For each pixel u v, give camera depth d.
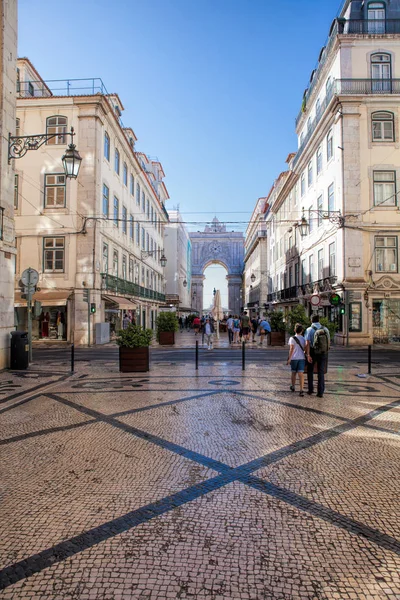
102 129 21.03
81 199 19.95
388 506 3.28
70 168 9.58
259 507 3.25
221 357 14.49
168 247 51.22
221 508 3.23
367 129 20.31
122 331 10.57
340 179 20.44
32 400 7.10
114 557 2.58
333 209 21.75
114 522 3.02
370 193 20.17
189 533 2.86
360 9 21.62
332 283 21.47
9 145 10.98
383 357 14.42
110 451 4.53
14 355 10.95
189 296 72.50
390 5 21.41
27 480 3.77
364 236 20.11
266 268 48.94
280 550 2.66
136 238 29.73
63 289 19.86
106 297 21.09
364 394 7.64
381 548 2.69
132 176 28.47
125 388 8.23
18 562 2.54
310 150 25.56
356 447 4.65
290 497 3.43
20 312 20.25
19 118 20.31
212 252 81.75
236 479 3.79
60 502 3.34
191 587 2.31
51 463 4.18
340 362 12.81
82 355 15.12
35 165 20.19
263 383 8.85
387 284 19.86
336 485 3.67
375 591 2.29
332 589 2.30
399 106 20.30
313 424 5.59
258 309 49.25
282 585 2.33
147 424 5.57
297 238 30.05
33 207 20.17
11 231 11.20
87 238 19.89
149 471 3.97
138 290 28.92
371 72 20.67
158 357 14.60
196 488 3.60
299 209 29.19
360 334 19.73
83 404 6.78
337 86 20.47
